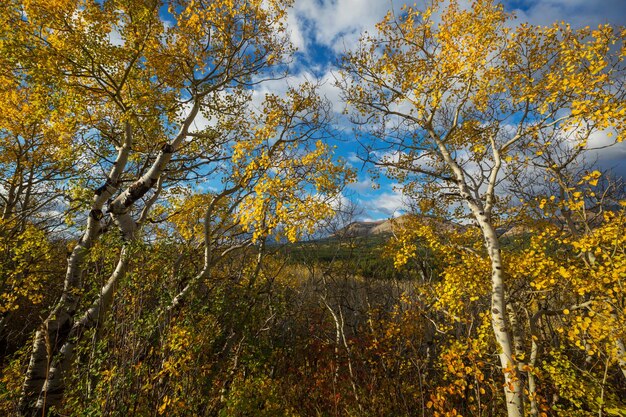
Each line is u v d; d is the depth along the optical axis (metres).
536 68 7.13
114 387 4.36
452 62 6.96
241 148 7.39
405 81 8.11
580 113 5.19
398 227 10.30
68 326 6.64
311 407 8.16
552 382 6.61
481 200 7.64
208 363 6.26
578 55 5.80
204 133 9.73
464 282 7.13
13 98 10.45
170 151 7.74
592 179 5.20
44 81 6.65
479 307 9.34
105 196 7.41
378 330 9.20
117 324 4.89
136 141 10.11
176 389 4.76
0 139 11.73
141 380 4.65
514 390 5.10
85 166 10.62
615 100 5.12
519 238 9.31
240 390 6.18
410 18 7.71
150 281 5.87
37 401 5.86
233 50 8.74
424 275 10.61
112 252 6.23
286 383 8.74
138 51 7.33
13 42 6.12
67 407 4.68
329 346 10.06
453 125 7.50
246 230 6.23
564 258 7.46
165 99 8.45
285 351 10.01
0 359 8.62
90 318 6.22
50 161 12.43
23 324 10.91
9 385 6.11
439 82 7.19
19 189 11.59
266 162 6.72
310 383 8.62
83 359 5.79
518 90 7.20
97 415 4.12
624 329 4.84
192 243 8.98
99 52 6.72
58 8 6.43
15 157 12.19
